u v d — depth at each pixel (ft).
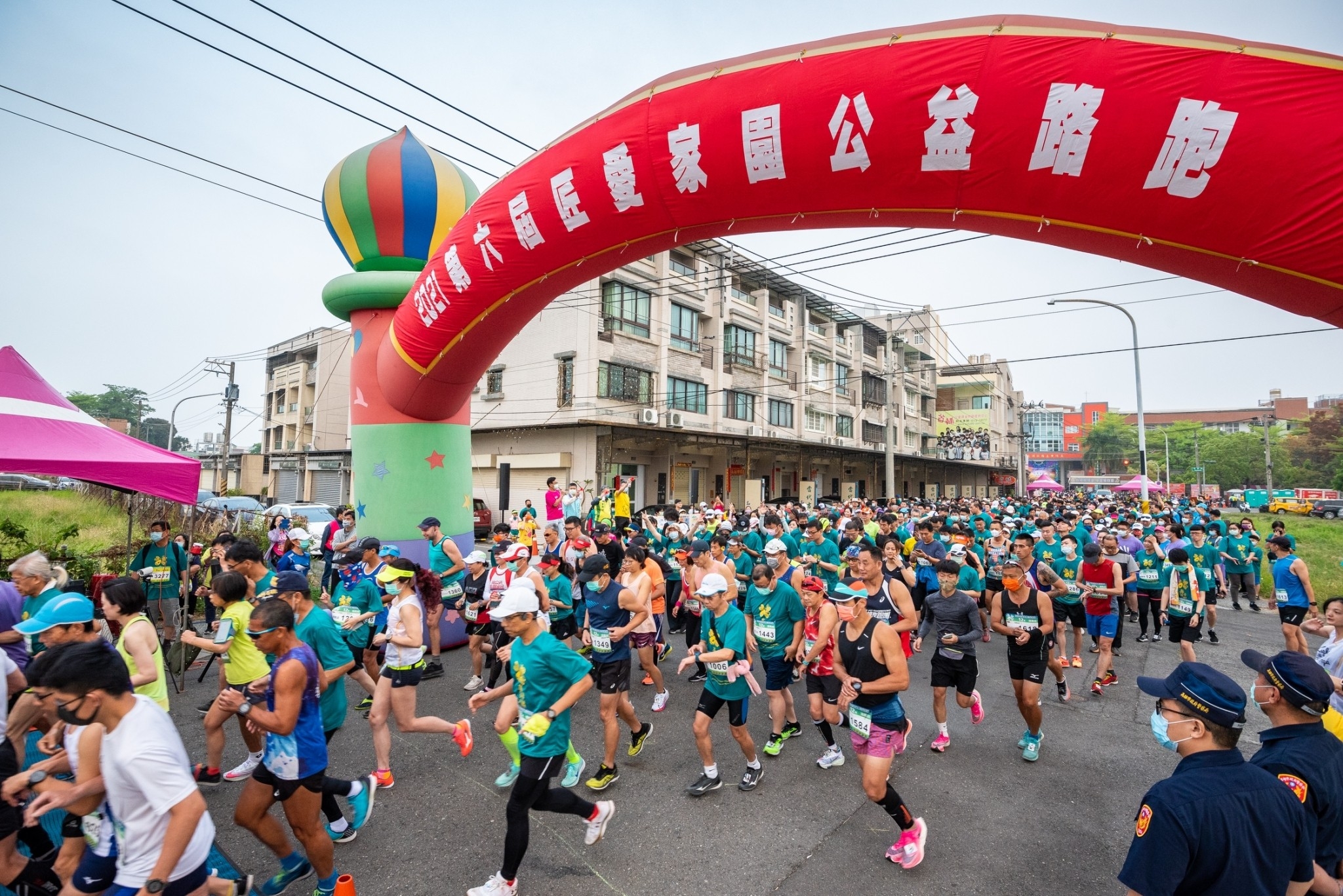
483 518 73.77
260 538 50.49
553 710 11.91
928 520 29.99
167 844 7.88
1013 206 13.33
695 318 90.94
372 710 16.28
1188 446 293.43
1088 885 12.58
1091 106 11.60
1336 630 14.38
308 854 11.46
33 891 10.31
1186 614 25.81
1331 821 8.32
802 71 13.69
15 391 22.82
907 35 12.93
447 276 21.50
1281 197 10.75
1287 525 108.47
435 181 28.45
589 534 44.32
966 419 186.19
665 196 16.19
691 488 89.56
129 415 258.37
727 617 16.26
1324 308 11.48
